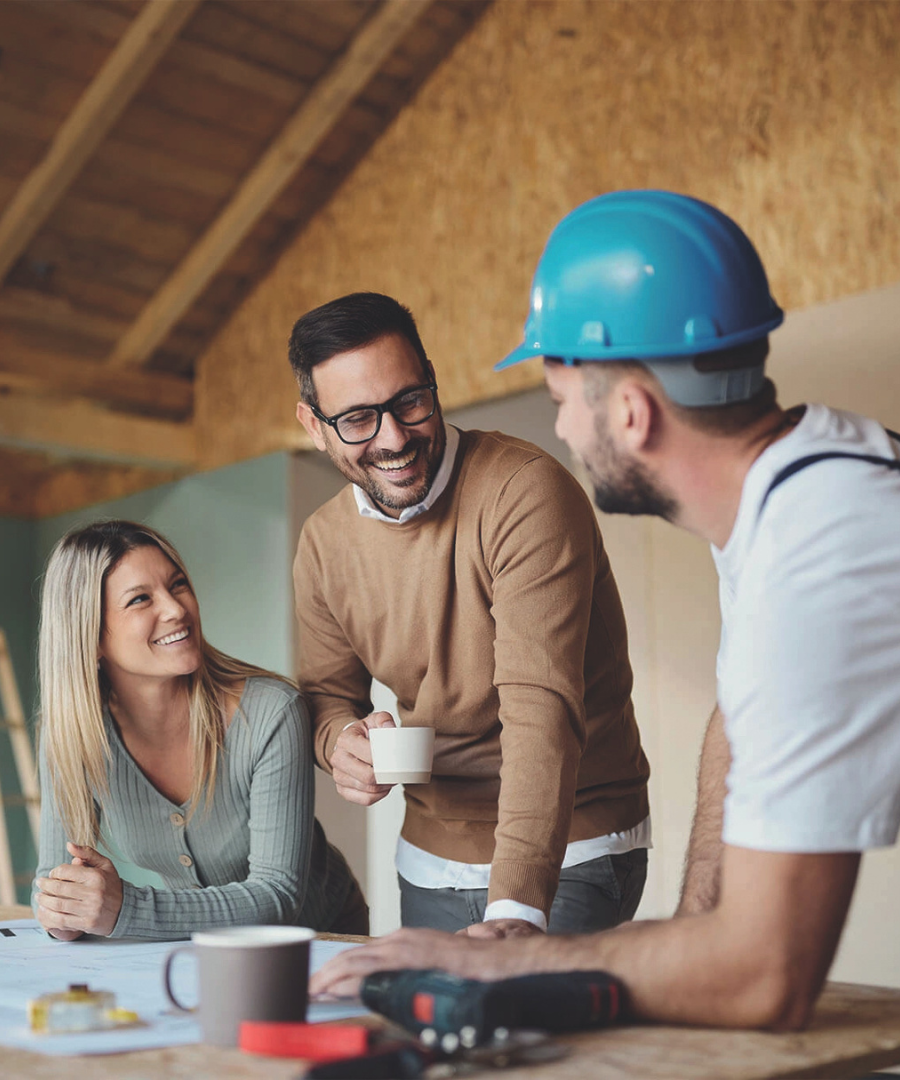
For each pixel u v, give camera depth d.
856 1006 1.04
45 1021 0.96
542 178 4.39
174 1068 0.85
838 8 3.65
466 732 1.88
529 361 4.29
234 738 1.84
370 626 1.92
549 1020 0.91
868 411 3.43
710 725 1.30
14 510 6.48
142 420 5.41
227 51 4.45
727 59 3.92
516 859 1.49
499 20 4.60
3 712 6.14
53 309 5.06
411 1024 0.91
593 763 1.88
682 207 1.07
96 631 1.85
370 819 5.07
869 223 3.51
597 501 1.12
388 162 4.92
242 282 5.40
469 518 1.78
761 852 0.91
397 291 4.82
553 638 1.64
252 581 5.19
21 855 6.07
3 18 4.02
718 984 0.93
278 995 0.93
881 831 0.91
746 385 1.04
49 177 4.49
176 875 1.92
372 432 1.74
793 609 0.92
